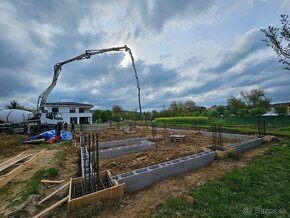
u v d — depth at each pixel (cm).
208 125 2378
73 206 372
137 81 2122
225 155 761
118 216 359
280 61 798
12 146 1199
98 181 458
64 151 1005
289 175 545
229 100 4419
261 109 3322
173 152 835
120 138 1373
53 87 1772
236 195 430
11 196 454
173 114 4581
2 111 1800
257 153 851
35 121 1762
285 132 1484
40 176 581
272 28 793
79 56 1698
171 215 356
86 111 4641
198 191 446
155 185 505
